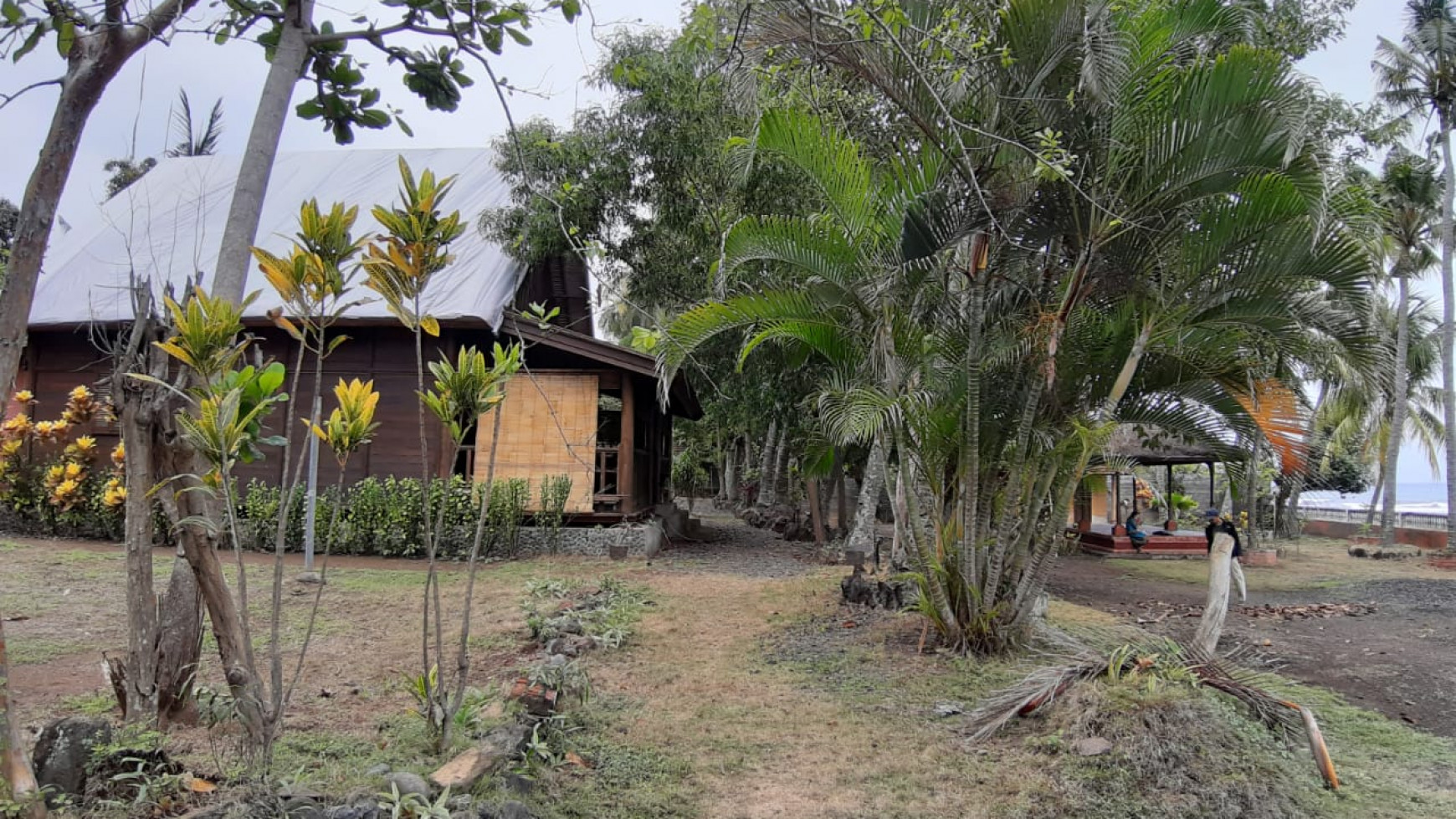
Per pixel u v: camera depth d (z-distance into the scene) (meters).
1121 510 22.95
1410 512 32.88
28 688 4.68
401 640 6.39
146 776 2.83
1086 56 5.23
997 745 4.60
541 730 4.28
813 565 11.99
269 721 3.12
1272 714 4.63
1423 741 5.09
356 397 3.48
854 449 13.48
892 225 6.18
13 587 7.70
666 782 4.03
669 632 7.16
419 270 3.48
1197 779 4.00
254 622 6.84
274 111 3.58
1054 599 10.12
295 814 2.77
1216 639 5.68
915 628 7.20
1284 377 7.37
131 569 3.80
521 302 14.50
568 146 11.98
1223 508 17.55
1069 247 6.50
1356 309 5.71
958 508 6.74
